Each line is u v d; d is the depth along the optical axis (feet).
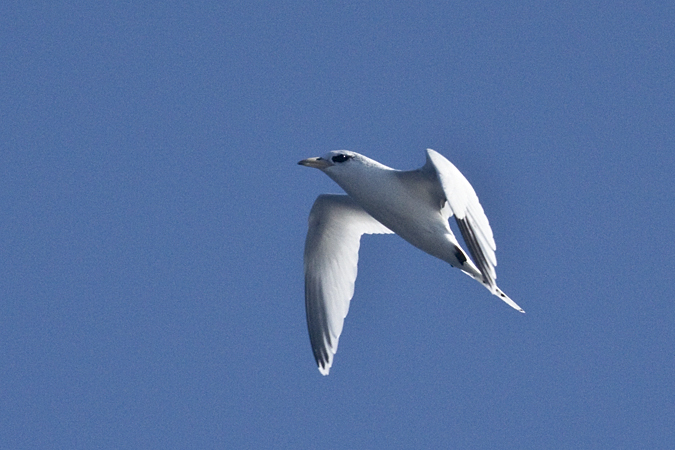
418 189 46.57
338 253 53.36
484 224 41.14
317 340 52.54
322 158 48.19
